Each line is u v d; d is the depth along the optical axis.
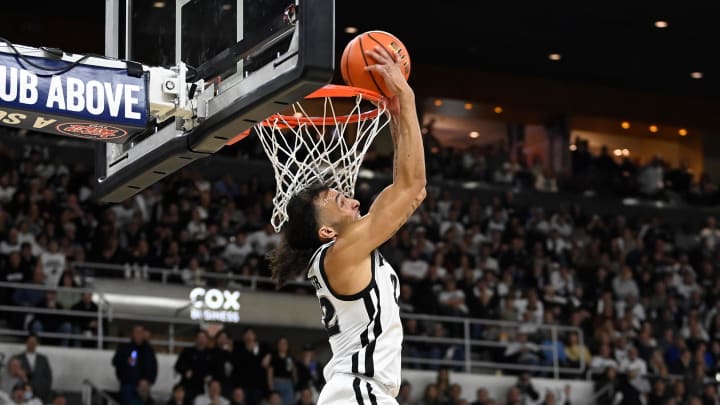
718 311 21.41
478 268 20.39
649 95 27.94
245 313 16.81
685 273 22.20
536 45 24.11
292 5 4.82
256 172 22.58
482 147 25.67
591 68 25.88
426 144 24.62
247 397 15.53
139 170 6.04
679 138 28.44
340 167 5.39
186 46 5.86
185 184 19.94
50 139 21.27
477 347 18.78
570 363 18.67
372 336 4.38
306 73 4.65
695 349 20.30
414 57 25.09
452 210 21.73
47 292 15.95
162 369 16.36
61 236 17.59
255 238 18.89
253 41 5.15
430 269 19.39
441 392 17.02
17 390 14.23
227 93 5.34
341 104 5.47
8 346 15.35
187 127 5.70
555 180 25.61
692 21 22.47
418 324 18.31
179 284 16.67
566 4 21.52
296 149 5.50
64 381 15.68
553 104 26.92
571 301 20.02
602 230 23.50
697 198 26.52
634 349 18.77
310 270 4.51
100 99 5.62
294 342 17.67
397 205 4.33
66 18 22.50
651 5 21.56
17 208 17.52
